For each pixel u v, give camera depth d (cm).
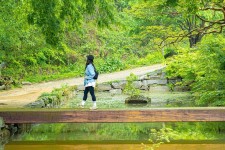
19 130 1127
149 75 2567
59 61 3316
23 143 985
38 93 2009
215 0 1380
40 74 2991
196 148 921
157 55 3500
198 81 1816
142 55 4003
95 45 3822
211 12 2225
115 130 1172
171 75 2419
